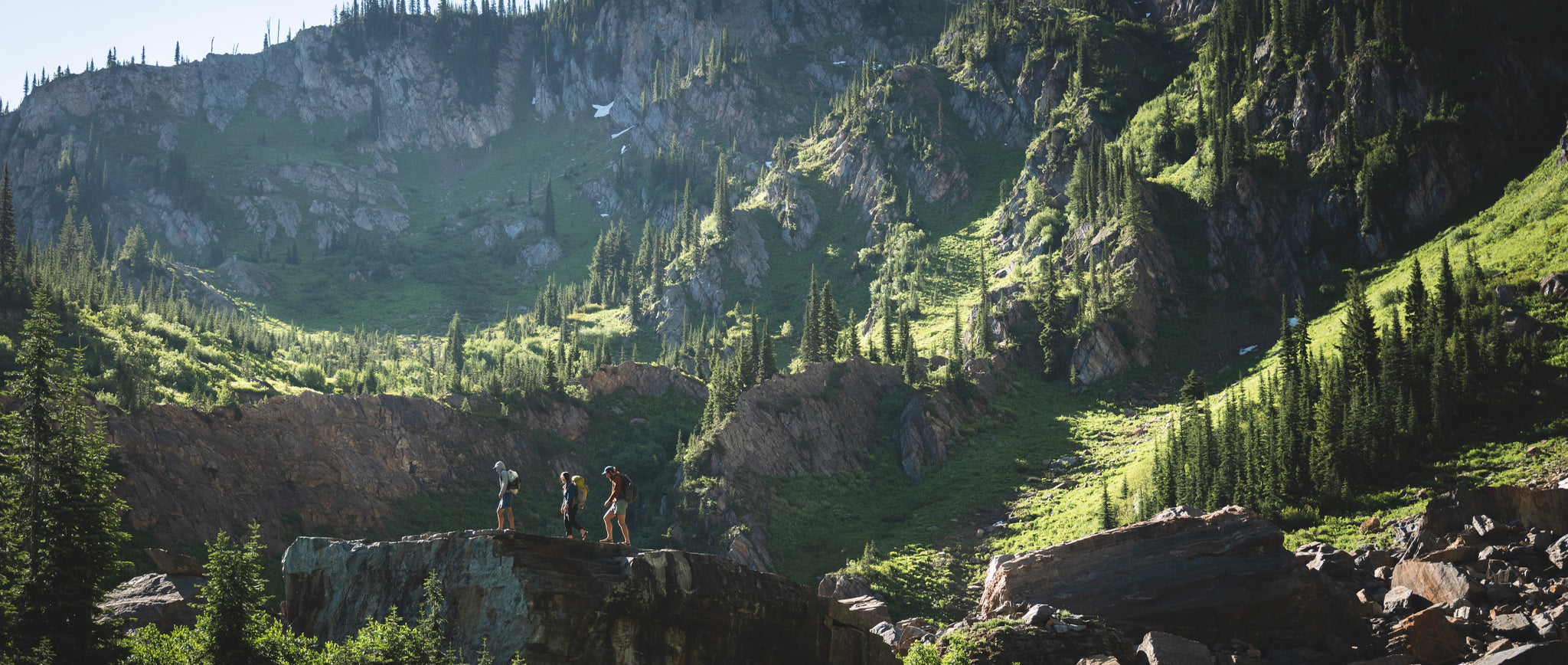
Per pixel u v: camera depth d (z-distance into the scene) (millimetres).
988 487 130750
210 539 102438
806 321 183125
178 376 141750
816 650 37906
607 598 32250
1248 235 181750
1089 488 122125
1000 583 53750
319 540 36781
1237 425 112250
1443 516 60906
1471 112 176125
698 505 126375
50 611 32500
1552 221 131875
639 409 162750
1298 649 48781
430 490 128125
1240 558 51688
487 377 160500
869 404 159125
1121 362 163250
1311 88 194750
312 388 173000
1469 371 96625
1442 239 158375
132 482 100500
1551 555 52375
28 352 35094
